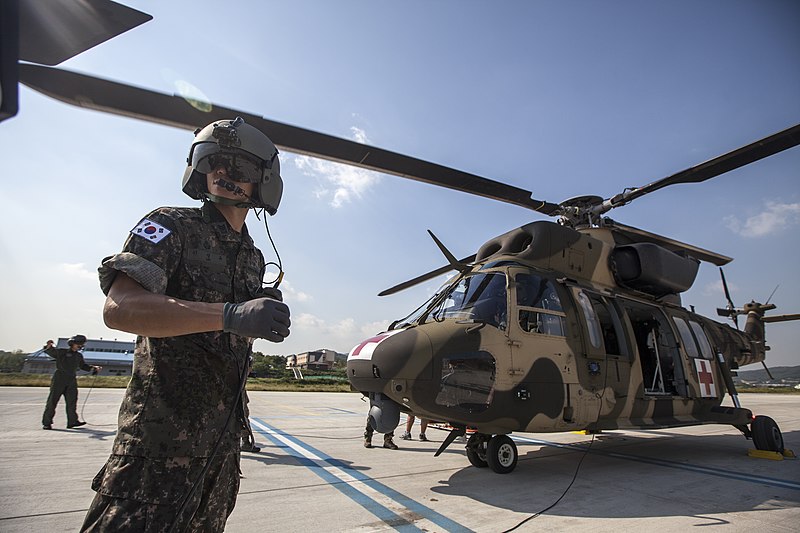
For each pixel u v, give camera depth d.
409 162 4.93
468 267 5.72
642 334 7.29
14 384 17.92
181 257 1.58
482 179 5.67
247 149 1.74
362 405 14.63
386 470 5.15
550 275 5.59
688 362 6.82
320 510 3.57
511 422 4.73
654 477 5.01
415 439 8.09
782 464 5.98
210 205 1.76
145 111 3.12
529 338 4.95
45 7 1.16
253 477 4.63
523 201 6.61
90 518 1.35
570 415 5.05
